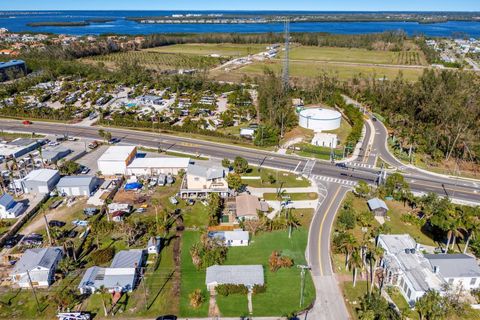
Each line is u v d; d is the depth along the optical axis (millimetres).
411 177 121375
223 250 82188
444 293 67688
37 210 100000
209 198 101375
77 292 71562
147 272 76938
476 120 155125
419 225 92938
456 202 105125
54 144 144750
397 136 157250
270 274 76688
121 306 68250
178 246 85375
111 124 168375
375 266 77750
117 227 90438
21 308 67938
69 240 87062
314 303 69375
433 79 193250
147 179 116875
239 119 176375
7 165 121438
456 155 137000
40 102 197000
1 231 90562
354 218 92000
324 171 125000
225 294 70812
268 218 94625
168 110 187875
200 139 153250
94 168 124938
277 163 131125
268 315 66562
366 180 118625
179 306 68438
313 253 83312
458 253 80062
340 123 172500
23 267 74250
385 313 63625
